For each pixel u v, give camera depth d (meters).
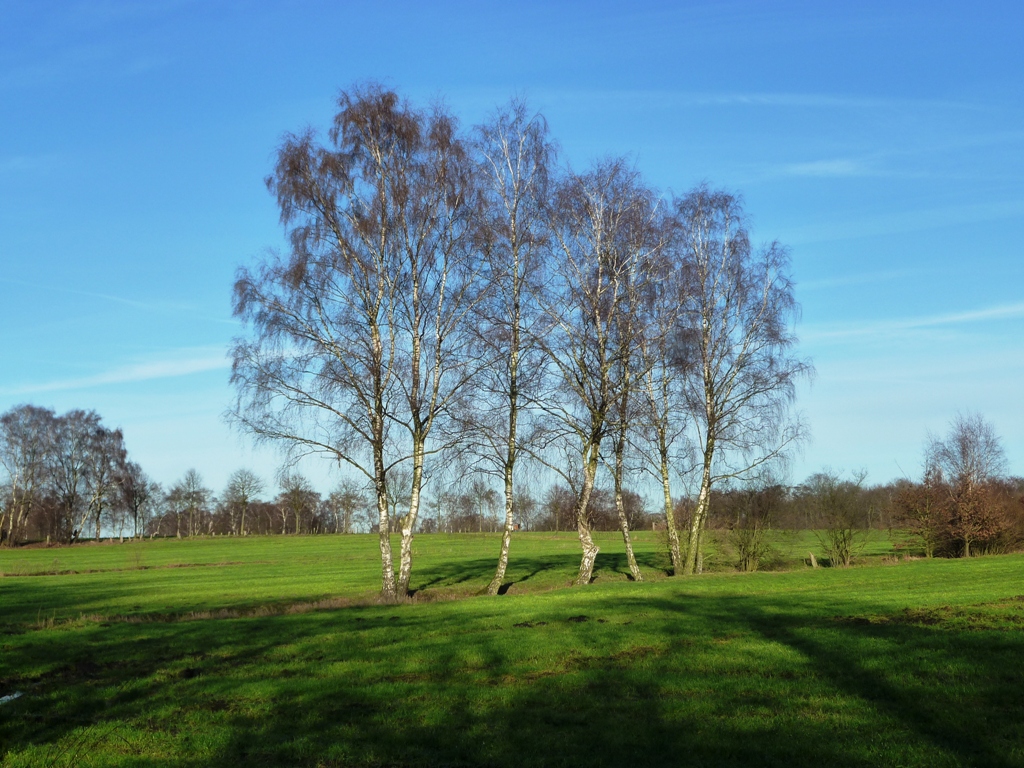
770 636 19.66
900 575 34.72
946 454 52.44
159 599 38.94
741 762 11.34
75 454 119.38
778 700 14.13
